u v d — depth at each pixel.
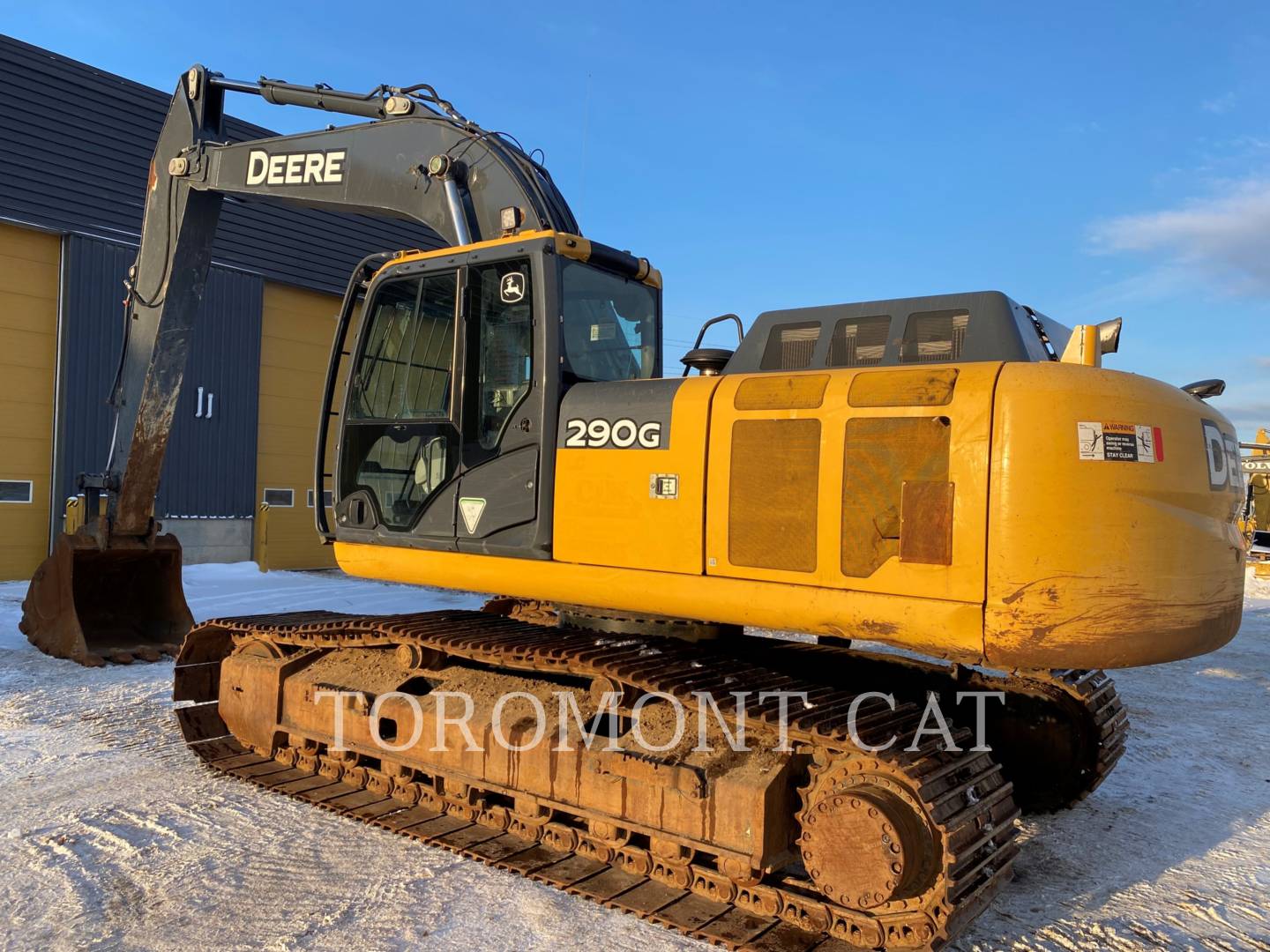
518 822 4.21
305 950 3.28
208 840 4.25
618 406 3.90
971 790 3.40
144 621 8.31
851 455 3.37
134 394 7.57
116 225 13.46
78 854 4.05
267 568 15.23
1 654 7.99
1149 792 5.43
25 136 12.48
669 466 3.74
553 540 4.02
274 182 6.36
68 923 3.44
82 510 12.41
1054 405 3.10
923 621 3.19
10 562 12.59
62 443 12.85
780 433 3.52
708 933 3.39
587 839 3.95
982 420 3.14
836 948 3.28
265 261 15.61
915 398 3.28
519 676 4.41
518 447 4.13
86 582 8.09
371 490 4.71
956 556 3.14
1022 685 4.82
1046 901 3.94
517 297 4.21
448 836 4.25
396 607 11.24
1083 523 3.05
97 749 5.56
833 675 5.03
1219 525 3.39
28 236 12.74
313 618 5.81
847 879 3.26
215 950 3.26
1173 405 3.30
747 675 3.98
